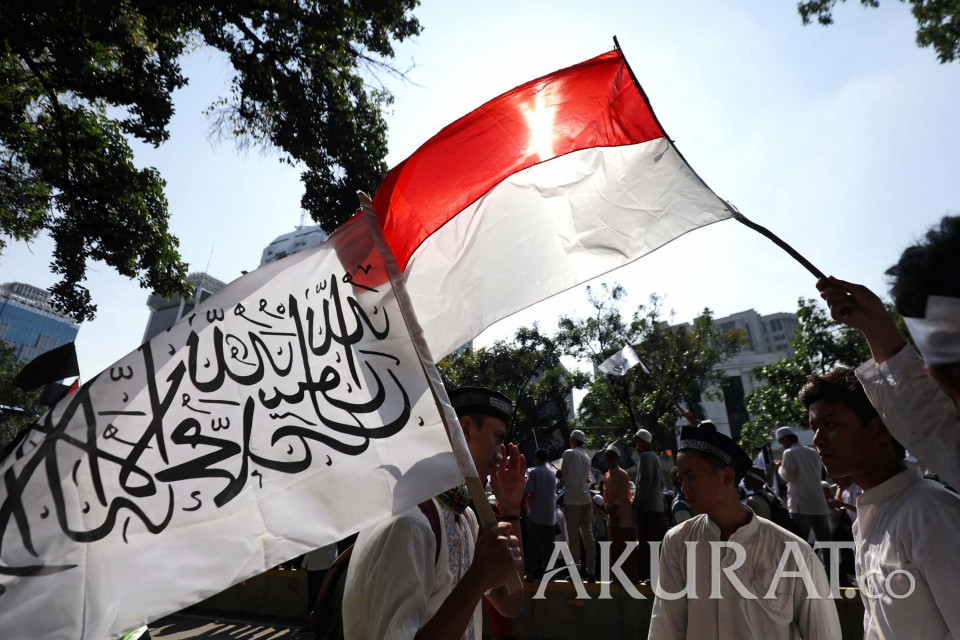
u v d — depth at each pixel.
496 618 5.36
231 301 1.83
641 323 25.33
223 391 1.71
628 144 2.43
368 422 1.75
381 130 12.10
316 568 6.39
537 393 26.05
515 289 2.32
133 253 12.25
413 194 2.35
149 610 1.40
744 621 2.25
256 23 10.55
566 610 5.83
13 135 11.41
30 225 13.04
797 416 18.80
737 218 2.06
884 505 1.72
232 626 6.83
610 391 26.36
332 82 11.41
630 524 6.72
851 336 18.25
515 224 2.42
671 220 2.22
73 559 1.40
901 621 1.54
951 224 1.05
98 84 9.84
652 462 6.69
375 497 1.62
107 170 11.85
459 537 1.87
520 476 2.20
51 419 1.52
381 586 1.45
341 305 1.94
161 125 10.52
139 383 1.64
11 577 1.34
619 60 2.50
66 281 11.75
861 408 1.79
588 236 2.35
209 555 1.50
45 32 9.14
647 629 5.55
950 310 1.00
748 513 2.43
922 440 1.52
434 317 2.26
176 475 1.57
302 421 1.73
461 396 2.09
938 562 1.43
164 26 10.08
